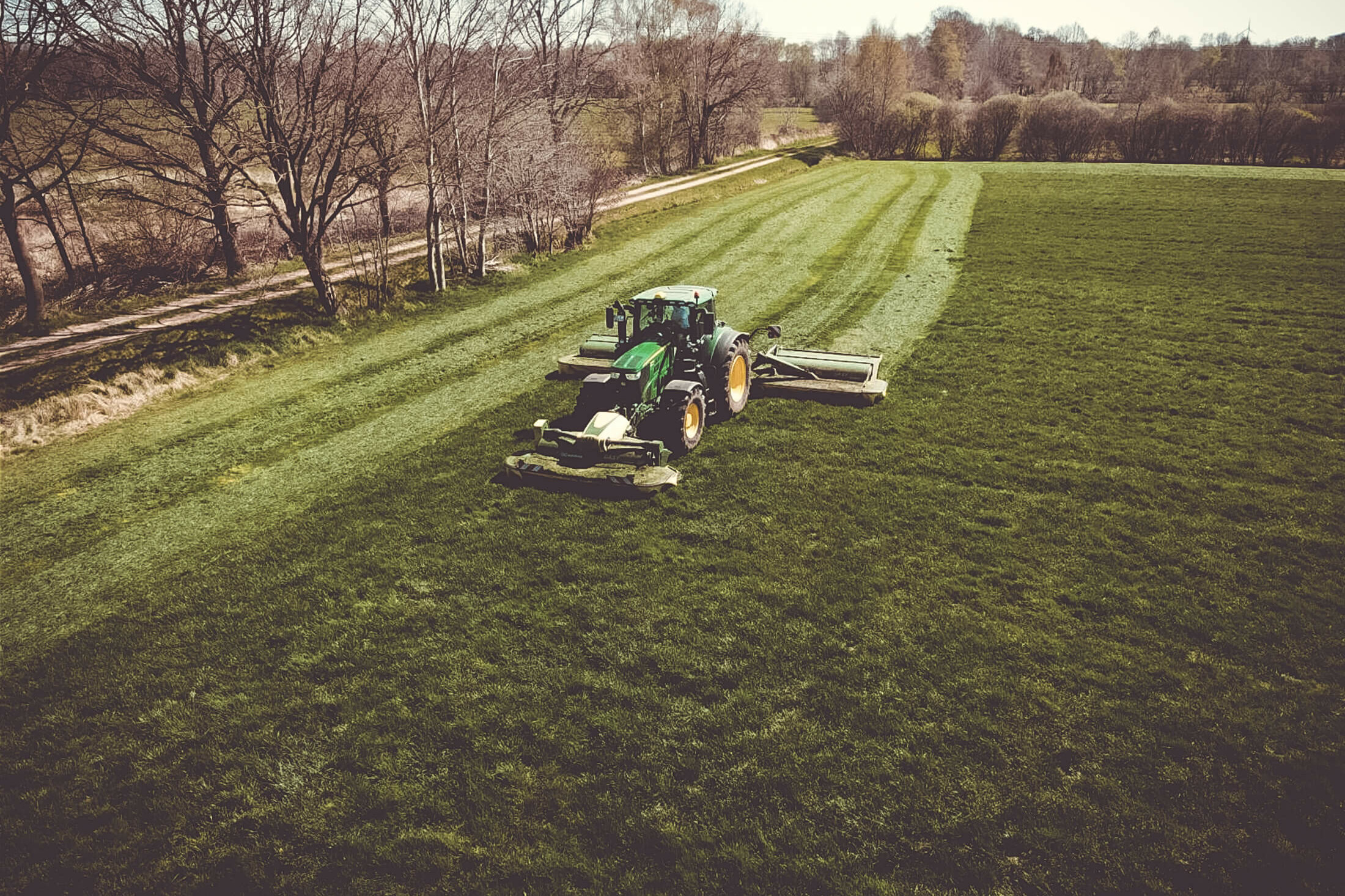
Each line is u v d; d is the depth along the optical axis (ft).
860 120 216.33
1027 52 504.43
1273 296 65.00
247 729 22.22
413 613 27.07
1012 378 48.47
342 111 64.69
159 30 59.52
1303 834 17.54
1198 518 31.42
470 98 76.95
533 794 19.48
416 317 69.77
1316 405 42.91
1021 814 18.31
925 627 25.05
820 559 29.17
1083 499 33.30
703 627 25.46
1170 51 421.18
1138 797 18.66
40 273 88.79
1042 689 22.20
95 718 23.16
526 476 37.06
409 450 41.60
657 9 177.27
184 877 17.87
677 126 195.00
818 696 22.24
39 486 39.63
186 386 53.36
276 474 39.88
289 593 28.84
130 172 93.50
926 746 20.35
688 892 16.84
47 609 29.09
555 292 76.95
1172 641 24.14
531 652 24.66
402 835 18.53
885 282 74.28
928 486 34.81
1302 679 22.44
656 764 20.16
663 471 33.86
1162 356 51.83
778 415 43.45
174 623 27.53
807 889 16.78
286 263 95.30
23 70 64.59
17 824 19.54
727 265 84.99
